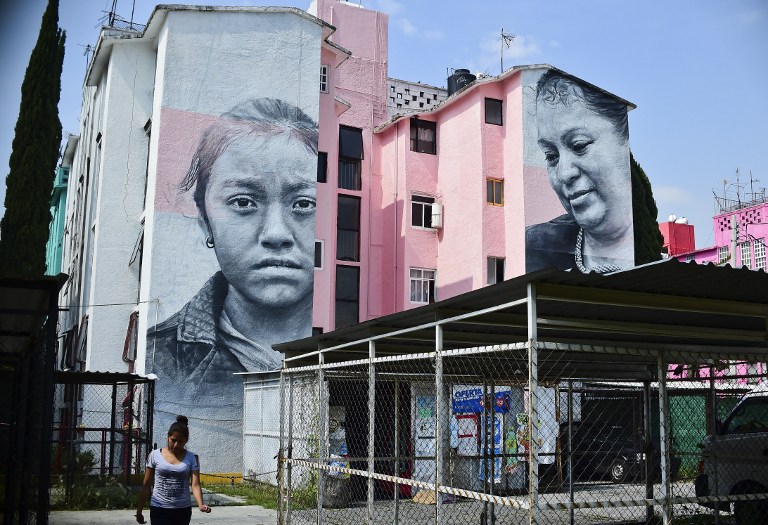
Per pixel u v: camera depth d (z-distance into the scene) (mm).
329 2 31359
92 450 19031
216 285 21938
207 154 22562
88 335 23703
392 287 28938
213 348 21516
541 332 8938
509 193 27578
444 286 28719
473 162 27922
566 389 13750
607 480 19000
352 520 12711
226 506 14891
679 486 16844
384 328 9766
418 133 29938
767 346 10023
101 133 25047
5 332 9383
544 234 27016
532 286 6707
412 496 14625
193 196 22188
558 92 28141
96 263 23422
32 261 22219
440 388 8047
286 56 24047
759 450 11070
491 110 28234
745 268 6457
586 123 28422
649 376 12273
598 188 28156
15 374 10055
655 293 7348
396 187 29562
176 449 7848
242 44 23562
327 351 10789
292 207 23234
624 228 28297
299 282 22906
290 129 23672
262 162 23141
